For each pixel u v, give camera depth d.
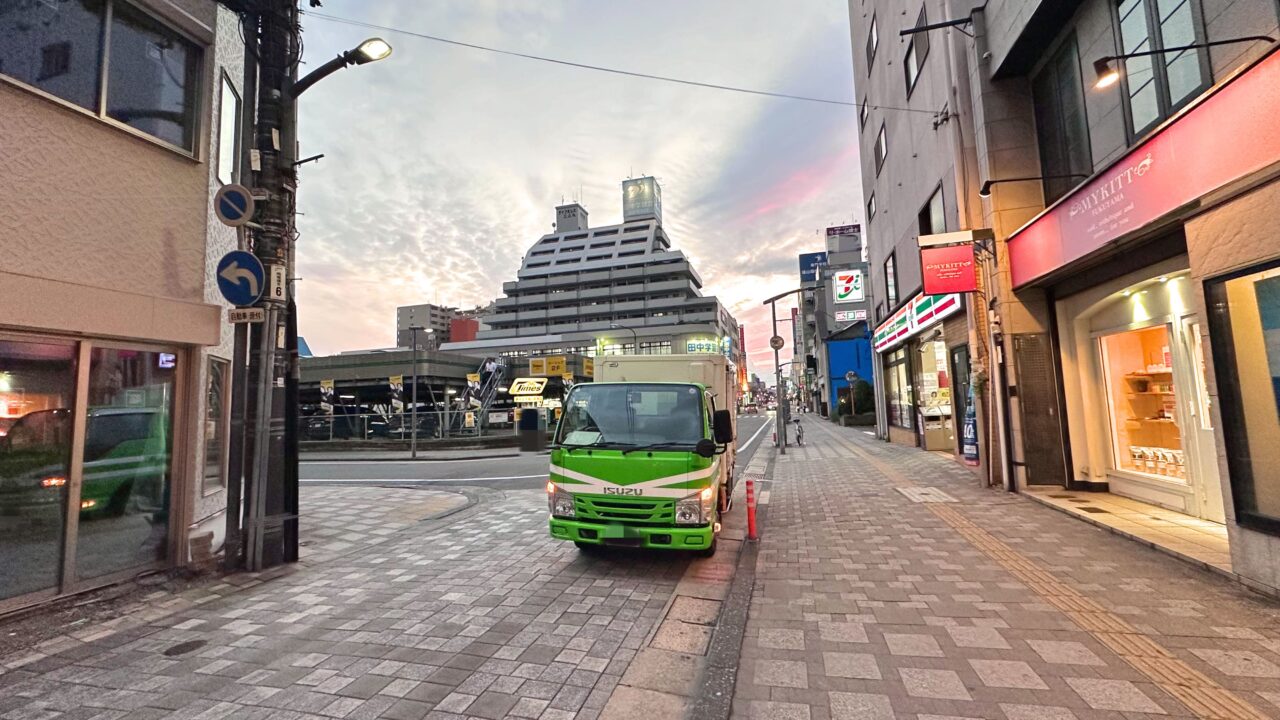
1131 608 4.37
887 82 17.75
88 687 3.48
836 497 10.02
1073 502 8.03
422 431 29.78
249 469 6.12
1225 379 4.69
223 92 7.20
